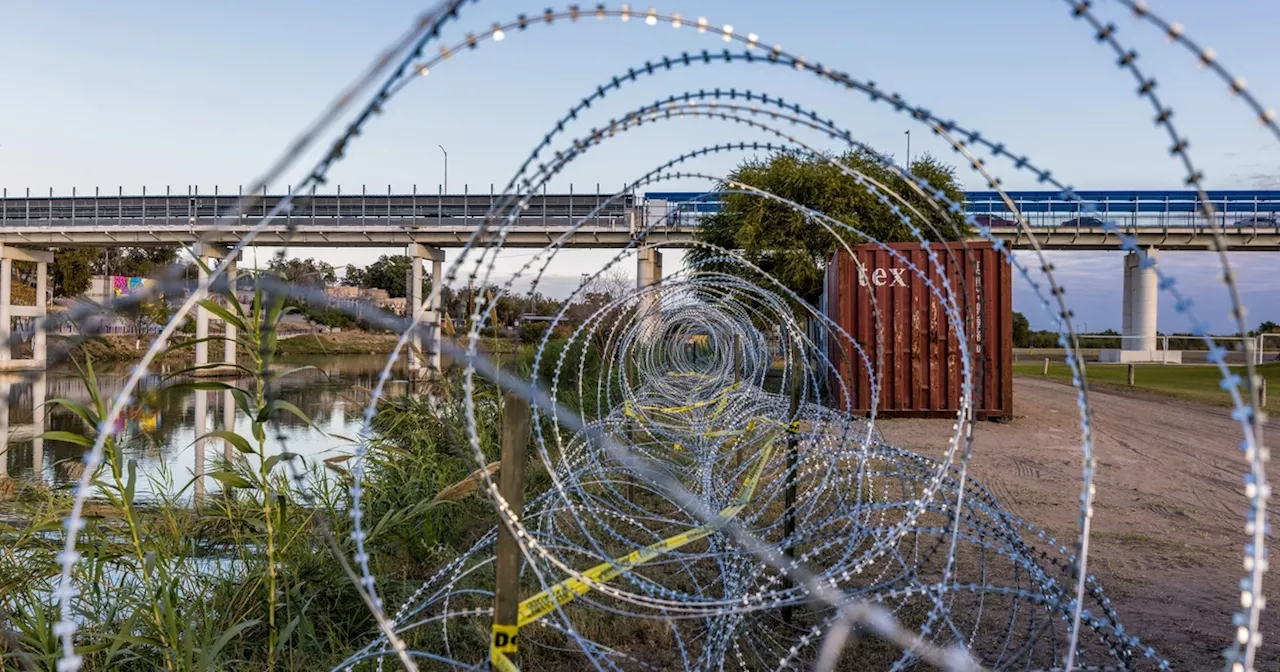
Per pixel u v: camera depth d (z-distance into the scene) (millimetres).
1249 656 1675
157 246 43312
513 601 2443
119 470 3766
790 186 23688
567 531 6223
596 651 4254
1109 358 48656
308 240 38906
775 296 5441
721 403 8641
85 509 5273
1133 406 19984
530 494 7809
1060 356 59188
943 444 12508
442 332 3400
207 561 5445
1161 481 9977
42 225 41781
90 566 4699
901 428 14422
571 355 15547
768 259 24234
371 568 5746
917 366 15781
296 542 5445
